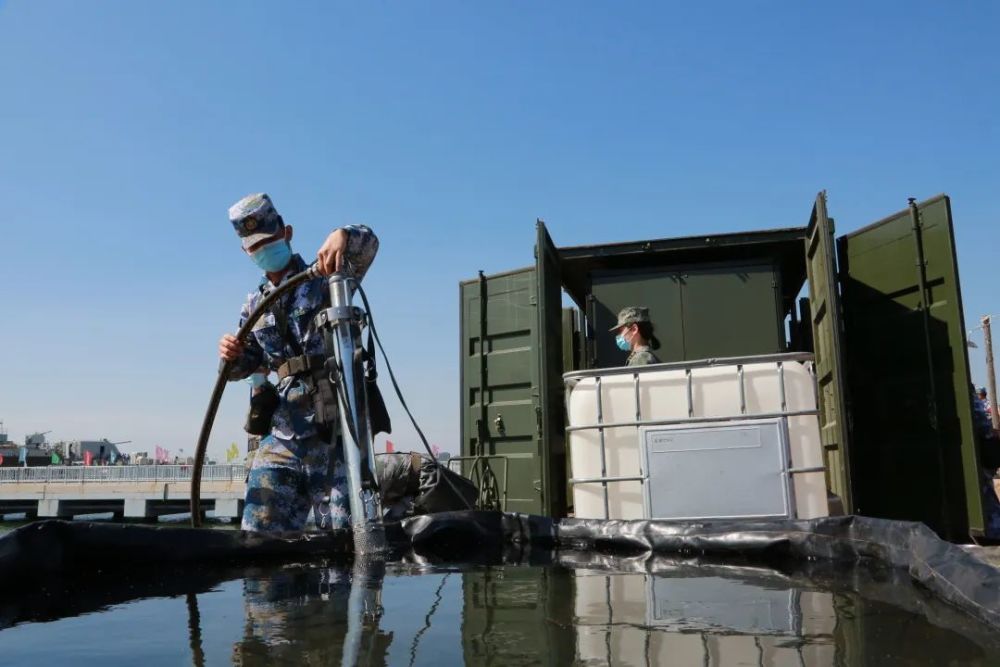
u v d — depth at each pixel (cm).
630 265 589
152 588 169
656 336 574
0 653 113
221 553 197
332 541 221
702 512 384
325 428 264
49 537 168
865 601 147
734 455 383
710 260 577
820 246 446
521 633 123
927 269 444
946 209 432
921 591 156
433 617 136
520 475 638
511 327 656
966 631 120
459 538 240
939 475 430
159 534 189
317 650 113
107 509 3744
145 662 108
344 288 251
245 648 114
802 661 104
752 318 562
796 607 142
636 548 224
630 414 402
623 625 128
